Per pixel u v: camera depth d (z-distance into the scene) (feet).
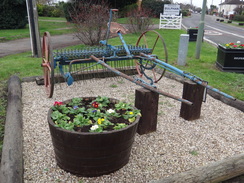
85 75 18.12
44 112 12.70
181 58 22.75
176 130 11.12
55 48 32.55
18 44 39.09
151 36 46.29
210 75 19.52
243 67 20.76
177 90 16.58
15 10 62.54
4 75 19.30
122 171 8.15
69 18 61.98
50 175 7.88
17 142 9.03
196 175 7.32
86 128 7.72
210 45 39.11
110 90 16.21
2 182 6.87
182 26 79.20
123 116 8.55
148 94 10.05
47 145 9.61
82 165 7.62
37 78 17.30
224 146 9.82
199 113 12.28
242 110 13.38
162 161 8.74
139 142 9.98
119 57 14.89
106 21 32.68
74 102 9.41
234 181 8.14
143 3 90.07
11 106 12.34
